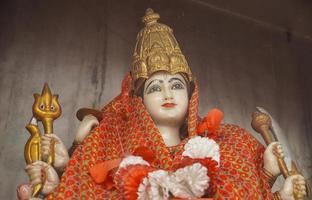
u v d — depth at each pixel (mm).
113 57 3529
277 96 3654
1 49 3334
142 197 2344
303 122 3596
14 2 3492
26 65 3350
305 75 3777
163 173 2346
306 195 2693
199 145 2443
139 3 3736
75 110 3314
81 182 2510
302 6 3922
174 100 2814
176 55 2902
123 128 2855
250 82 3656
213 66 3641
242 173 2602
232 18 3842
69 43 3500
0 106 3184
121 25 3641
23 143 3127
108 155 2682
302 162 3428
